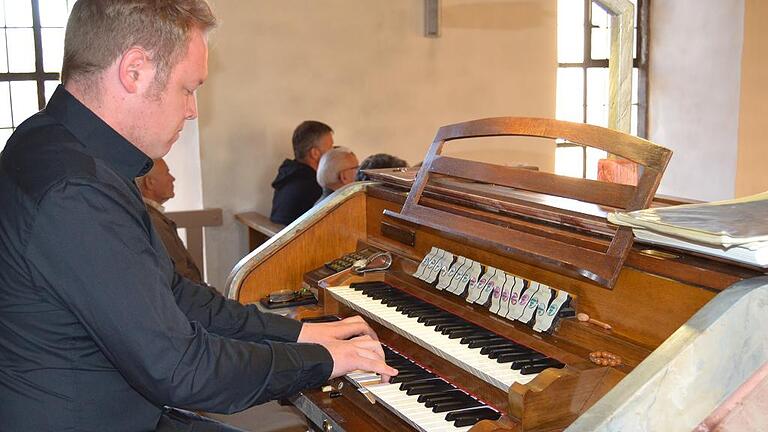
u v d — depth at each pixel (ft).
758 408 4.54
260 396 5.59
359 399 7.03
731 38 22.29
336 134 20.36
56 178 5.08
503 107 22.15
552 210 6.59
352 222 9.43
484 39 21.66
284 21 19.48
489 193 7.66
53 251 5.03
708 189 23.25
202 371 5.27
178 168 19.98
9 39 19.11
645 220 5.08
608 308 5.91
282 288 9.27
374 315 7.37
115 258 5.07
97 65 5.43
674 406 4.38
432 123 21.33
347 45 20.16
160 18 5.45
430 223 7.54
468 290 7.23
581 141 6.16
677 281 5.33
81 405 5.48
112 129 5.52
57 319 5.29
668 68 23.97
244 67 19.26
